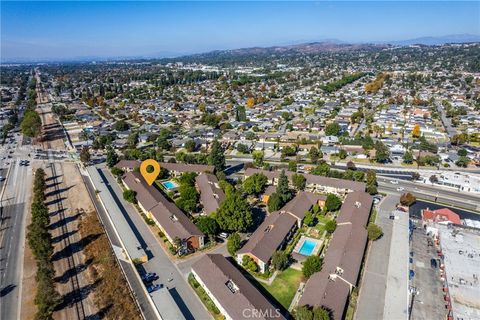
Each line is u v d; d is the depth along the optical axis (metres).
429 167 162.00
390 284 80.38
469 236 97.56
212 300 74.38
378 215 113.88
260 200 126.12
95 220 110.06
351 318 70.31
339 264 79.94
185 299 75.69
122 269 85.25
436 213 110.31
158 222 105.06
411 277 83.44
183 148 197.00
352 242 89.50
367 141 188.88
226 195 122.19
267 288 79.56
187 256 91.94
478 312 70.81
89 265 87.88
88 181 147.25
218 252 94.62
